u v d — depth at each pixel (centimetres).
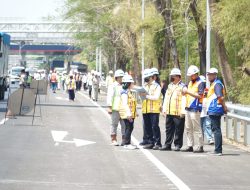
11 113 3700
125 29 7994
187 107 2567
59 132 3244
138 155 2398
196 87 2564
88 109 5462
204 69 5122
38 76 9588
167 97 2597
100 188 1656
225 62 4406
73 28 9750
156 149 2608
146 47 6806
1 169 1952
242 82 4353
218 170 2048
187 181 1802
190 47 6184
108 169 2009
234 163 2236
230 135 3072
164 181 1795
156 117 2614
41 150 2467
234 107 2936
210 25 4144
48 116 4447
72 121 4062
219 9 4128
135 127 3731
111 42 9719
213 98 2481
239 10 3969
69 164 2102
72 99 6894
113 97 2694
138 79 8162
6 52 6438
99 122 4047
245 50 4234
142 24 6288
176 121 2577
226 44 4612
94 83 7112
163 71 6197
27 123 3759
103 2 8706
